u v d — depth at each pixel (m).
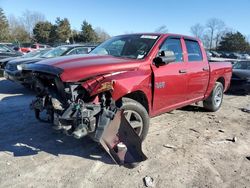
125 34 6.35
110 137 4.40
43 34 75.44
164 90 5.56
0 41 68.88
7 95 9.20
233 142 5.72
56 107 4.45
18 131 5.75
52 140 5.33
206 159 4.86
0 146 5.02
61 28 75.50
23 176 4.09
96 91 4.25
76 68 4.46
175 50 6.05
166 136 5.81
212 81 7.41
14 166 4.34
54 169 4.30
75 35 77.81
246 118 7.66
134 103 4.87
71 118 4.21
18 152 4.80
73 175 4.16
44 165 4.40
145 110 5.02
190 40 6.64
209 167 4.59
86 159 4.64
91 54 5.61
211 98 7.72
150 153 4.96
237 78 11.49
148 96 5.22
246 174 4.45
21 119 6.52
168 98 5.78
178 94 6.05
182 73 6.02
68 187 3.86
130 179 4.12
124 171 4.32
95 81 4.36
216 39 85.56
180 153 5.04
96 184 3.96
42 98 4.71
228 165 4.70
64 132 4.33
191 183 4.10
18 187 3.83
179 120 6.99
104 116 4.30
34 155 4.71
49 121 4.79
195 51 6.78
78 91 4.36
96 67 4.59
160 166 4.53
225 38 83.69
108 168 4.39
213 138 5.88
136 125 4.96
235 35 82.94
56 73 4.38
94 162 4.55
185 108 8.21
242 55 58.75
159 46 5.59
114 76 4.59
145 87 5.07
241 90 11.49
